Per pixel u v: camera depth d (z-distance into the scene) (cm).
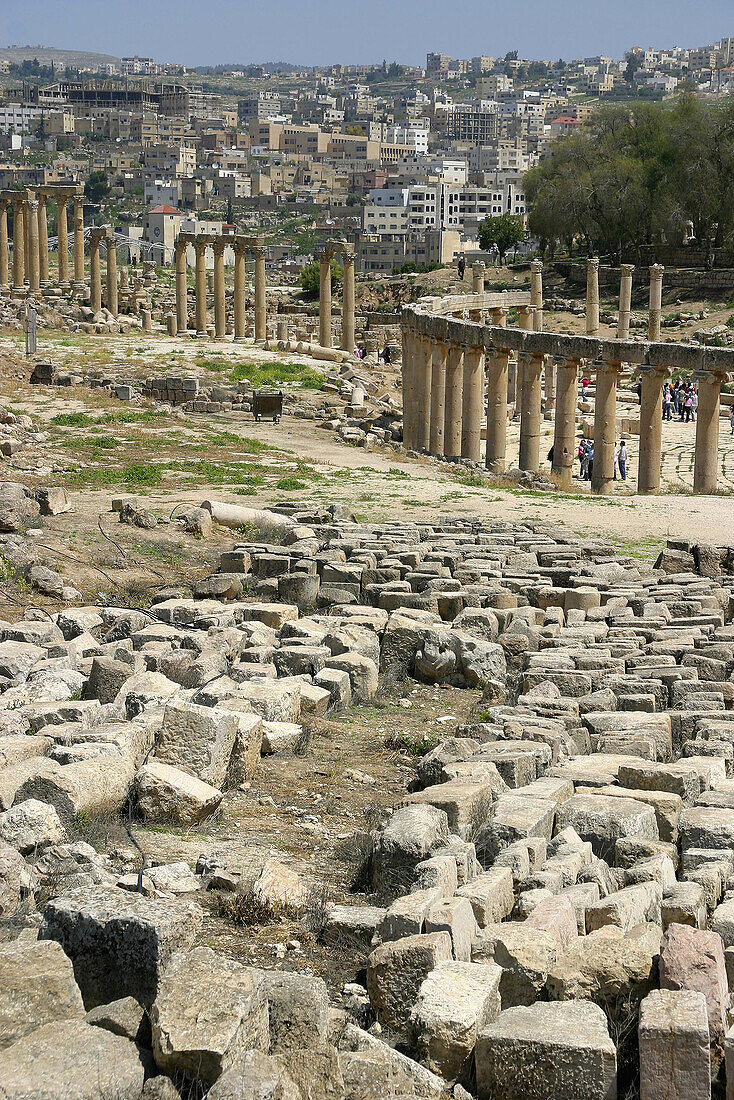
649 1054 855
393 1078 849
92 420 5172
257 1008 863
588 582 2738
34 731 1580
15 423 4781
